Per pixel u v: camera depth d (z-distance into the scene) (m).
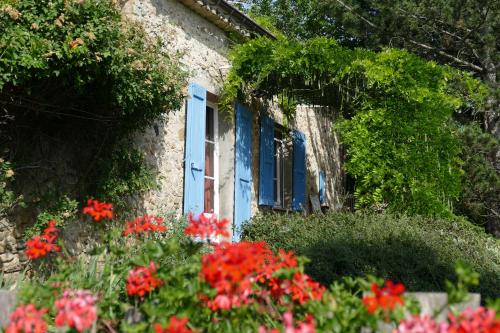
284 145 9.98
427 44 13.06
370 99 8.27
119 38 4.53
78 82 4.22
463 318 1.84
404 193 8.07
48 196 4.65
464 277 1.96
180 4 6.84
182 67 6.55
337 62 7.66
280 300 2.58
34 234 4.48
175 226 5.79
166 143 6.32
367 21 13.21
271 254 3.46
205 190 7.56
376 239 5.61
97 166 5.24
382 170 7.98
